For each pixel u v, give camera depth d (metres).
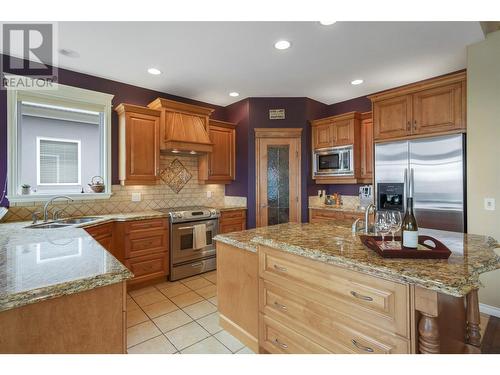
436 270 1.04
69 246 1.57
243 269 1.93
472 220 2.52
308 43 2.57
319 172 4.28
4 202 2.74
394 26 2.29
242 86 3.75
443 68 3.15
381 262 1.16
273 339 1.67
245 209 4.26
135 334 2.12
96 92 3.28
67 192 3.35
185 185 4.20
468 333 1.49
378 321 1.14
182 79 3.46
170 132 3.51
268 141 4.25
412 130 3.06
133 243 3.06
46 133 3.71
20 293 0.90
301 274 1.48
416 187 2.99
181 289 3.08
